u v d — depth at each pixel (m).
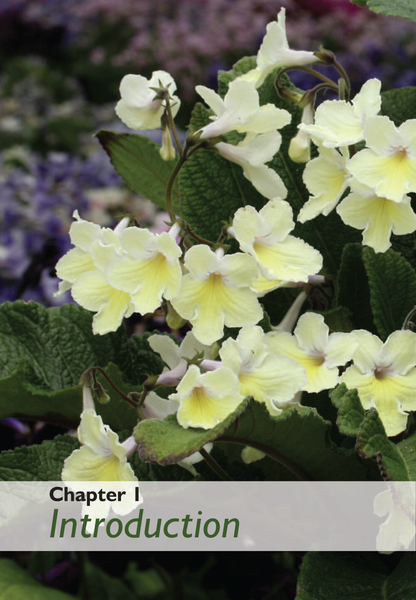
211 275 0.50
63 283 0.53
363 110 0.53
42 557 0.64
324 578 0.52
